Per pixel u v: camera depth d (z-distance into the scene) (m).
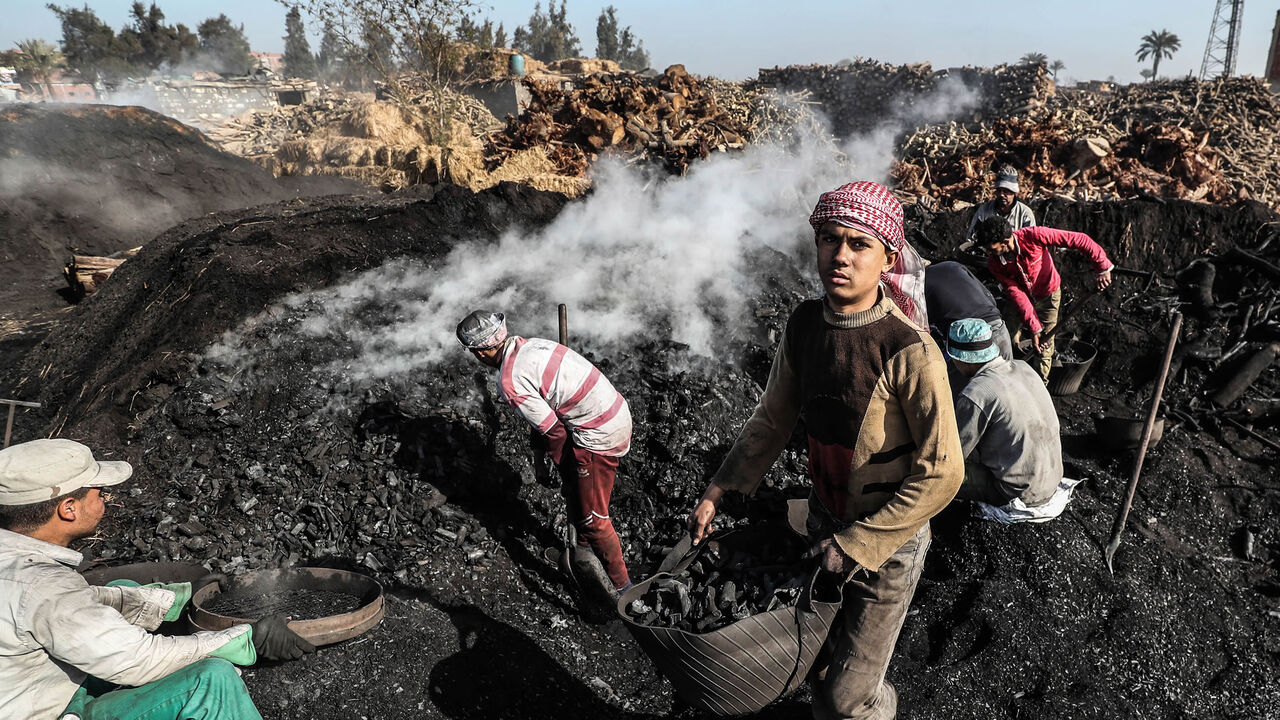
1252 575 3.51
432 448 3.66
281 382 3.84
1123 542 3.55
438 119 10.43
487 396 3.97
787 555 2.27
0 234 7.28
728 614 2.10
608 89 9.62
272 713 2.36
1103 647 3.00
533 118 9.34
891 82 16.22
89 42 45.94
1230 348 4.91
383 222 5.10
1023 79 14.43
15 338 5.74
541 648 2.96
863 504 1.96
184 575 2.85
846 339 1.82
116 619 1.78
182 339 3.90
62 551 1.82
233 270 4.27
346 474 3.51
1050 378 4.79
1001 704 2.79
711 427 4.07
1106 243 5.65
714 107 10.64
